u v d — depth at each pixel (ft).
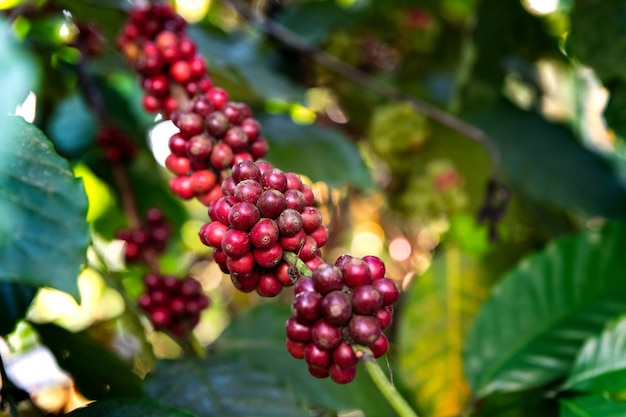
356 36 3.14
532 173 2.95
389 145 3.03
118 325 2.85
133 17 1.67
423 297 2.64
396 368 2.21
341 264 1.09
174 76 1.57
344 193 3.11
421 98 3.12
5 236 1.16
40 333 1.72
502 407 1.74
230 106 1.41
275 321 1.95
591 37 2.08
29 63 1.29
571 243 2.05
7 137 1.23
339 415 2.15
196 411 1.59
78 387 1.75
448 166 3.03
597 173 2.98
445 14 3.40
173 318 1.92
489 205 2.25
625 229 2.03
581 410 1.57
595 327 1.90
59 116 2.66
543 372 1.85
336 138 2.56
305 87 3.16
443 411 2.42
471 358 1.93
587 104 3.66
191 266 3.14
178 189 1.40
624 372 1.62
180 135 1.39
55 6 2.10
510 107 3.17
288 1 3.23
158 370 1.71
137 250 2.13
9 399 1.49
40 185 1.22
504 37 3.02
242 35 3.06
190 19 3.13
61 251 1.19
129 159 2.50
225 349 1.91
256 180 1.16
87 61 2.33
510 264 2.77
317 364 1.07
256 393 1.65
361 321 1.04
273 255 1.12
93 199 2.99
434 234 3.45
